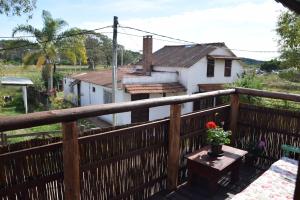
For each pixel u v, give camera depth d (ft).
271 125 13.56
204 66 51.90
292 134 12.85
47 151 7.03
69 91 70.18
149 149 9.98
